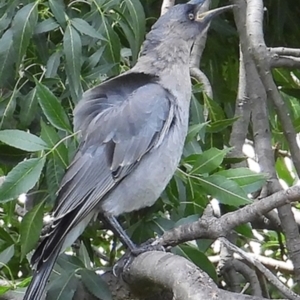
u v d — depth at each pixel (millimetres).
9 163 8711
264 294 9367
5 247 8805
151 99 8891
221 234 7391
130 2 9016
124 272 7574
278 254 11234
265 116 9469
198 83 9703
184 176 8531
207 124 8938
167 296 7520
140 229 8641
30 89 9406
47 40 9422
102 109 8969
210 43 11211
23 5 9172
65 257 8055
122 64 10070
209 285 5914
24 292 7891
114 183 8570
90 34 8586
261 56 8820
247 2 9211
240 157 9078
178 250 8195
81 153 8594
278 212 8430
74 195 8297
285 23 11219
